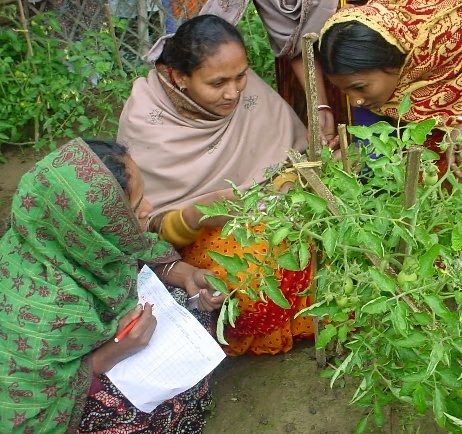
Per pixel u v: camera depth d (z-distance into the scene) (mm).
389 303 1564
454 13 2291
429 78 2410
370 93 2369
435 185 1773
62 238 1792
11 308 1844
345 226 1673
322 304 1788
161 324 2096
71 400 1935
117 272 1965
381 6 2312
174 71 2391
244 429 2428
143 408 2041
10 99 4047
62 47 4551
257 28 3883
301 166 1805
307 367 2600
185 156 2490
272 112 2605
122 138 2590
